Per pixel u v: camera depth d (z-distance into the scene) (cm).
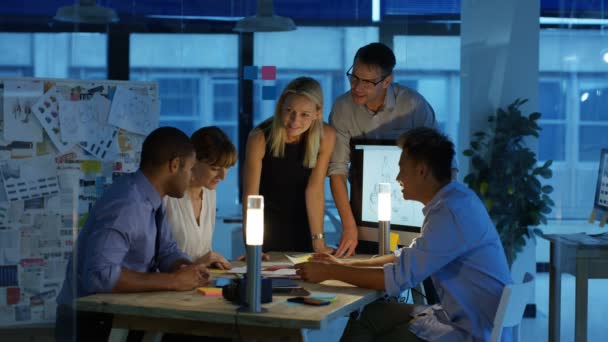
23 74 655
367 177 341
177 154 255
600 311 399
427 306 278
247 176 332
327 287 258
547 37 535
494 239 255
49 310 378
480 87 541
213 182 291
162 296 235
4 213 375
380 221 309
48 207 382
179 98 725
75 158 394
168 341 270
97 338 264
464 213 250
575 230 475
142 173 258
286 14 712
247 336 220
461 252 249
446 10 695
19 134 379
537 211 516
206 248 300
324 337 489
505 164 527
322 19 712
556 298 401
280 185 334
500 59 538
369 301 249
